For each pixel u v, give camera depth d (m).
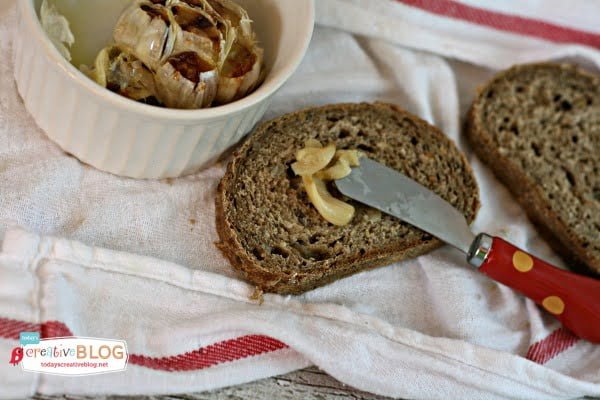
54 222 0.42
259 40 0.44
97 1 0.42
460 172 0.47
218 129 0.41
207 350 0.41
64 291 0.40
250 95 0.40
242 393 0.42
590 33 0.51
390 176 0.45
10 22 0.43
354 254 0.44
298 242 0.44
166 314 0.42
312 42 0.48
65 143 0.41
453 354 0.42
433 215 0.44
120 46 0.39
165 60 0.39
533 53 0.51
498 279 0.44
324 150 0.44
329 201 0.44
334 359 0.42
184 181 0.44
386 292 0.45
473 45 0.50
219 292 0.42
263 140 0.45
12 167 0.42
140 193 0.43
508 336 0.44
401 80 0.49
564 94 0.50
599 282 0.44
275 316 0.42
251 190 0.44
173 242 0.43
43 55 0.38
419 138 0.47
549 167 0.48
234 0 0.44
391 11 0.48
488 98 0.50
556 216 0.47
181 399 0.41
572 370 0.44
